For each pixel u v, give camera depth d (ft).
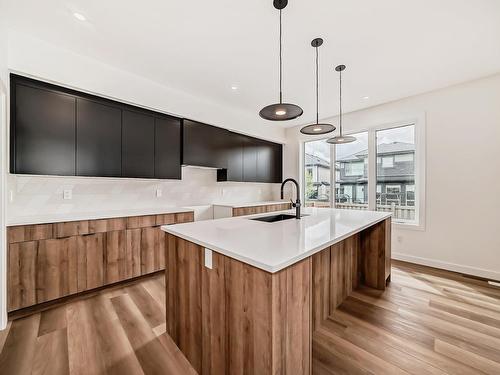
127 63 8.37
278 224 6.29
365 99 11.56
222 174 13.70
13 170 6.69
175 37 6.92
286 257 3.50
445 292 8.04
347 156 14.16
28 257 6.58
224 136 13.11
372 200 12.69
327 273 6.56
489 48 7.30
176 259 5.40
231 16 6.02
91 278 7.75
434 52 7.55
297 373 3.80
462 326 6.06
